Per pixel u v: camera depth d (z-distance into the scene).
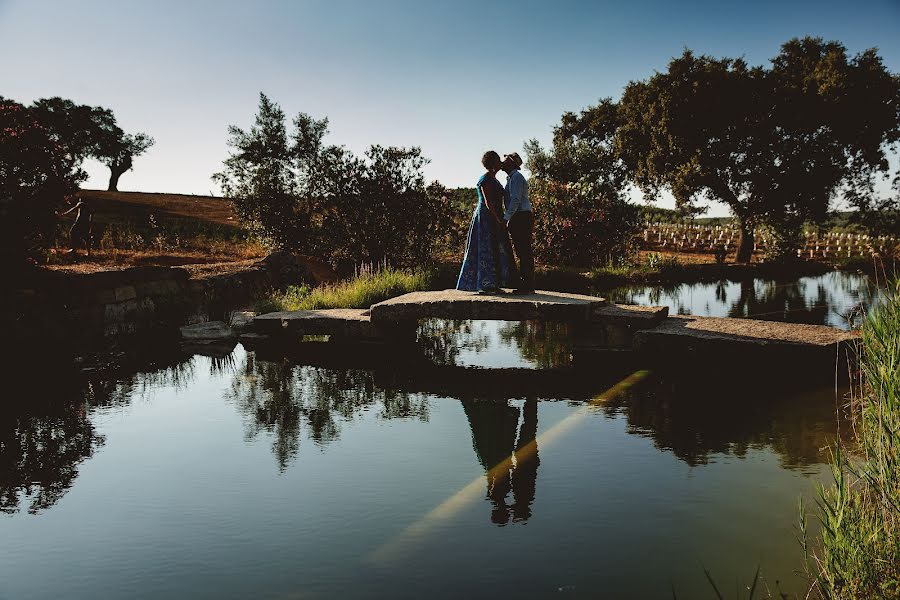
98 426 6.00
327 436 5.66
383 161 18.64
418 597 3.06
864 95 30.19
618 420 6.04
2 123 10.12
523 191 9.65
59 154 10.51
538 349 10.12
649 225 45.03
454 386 7.62
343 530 3.79
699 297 17.14
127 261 16.12
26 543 3.69
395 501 4.21
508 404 6.76
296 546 3.60
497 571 3.30
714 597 3.02
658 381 7.66
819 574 3.10
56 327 9.56
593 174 35.22
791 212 31.55
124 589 3.18
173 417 6.30
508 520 3.90
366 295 13.29
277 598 3.07
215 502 4.23
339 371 8.54
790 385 7.25
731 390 7.11
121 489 4.47
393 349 10.06
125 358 9.24
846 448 5.02
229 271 14.61
